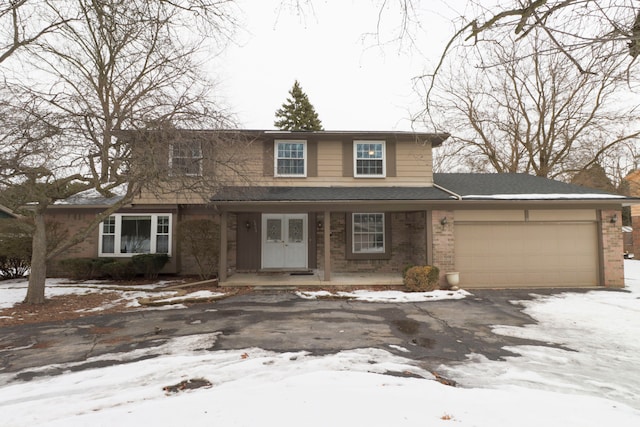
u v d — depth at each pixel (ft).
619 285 35.96
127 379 13.75
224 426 9.18
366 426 9.11
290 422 9.34
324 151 41.98
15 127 23.50
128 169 26.63
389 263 42.83
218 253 39.58
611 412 10.64
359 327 21.83
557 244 36.70
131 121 25.49
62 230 42.11
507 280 36.35
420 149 42.22
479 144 66.08
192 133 26.78
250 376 13.91
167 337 19.74
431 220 36.11
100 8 19.38
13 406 11.45
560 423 9.66
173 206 42.60
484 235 36.68
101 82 28.71
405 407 10.43
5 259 41.75
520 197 35.42
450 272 35.50
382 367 14.97
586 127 57.21
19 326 22.26
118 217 42.42
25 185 25.76
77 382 13.53
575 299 30.25
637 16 11.26
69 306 27.91
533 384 13.53
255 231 42.68
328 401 10.80
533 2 11.97
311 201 34.40
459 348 17.88
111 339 19.44
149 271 39.27
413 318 24.16
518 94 58.29
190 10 19.04
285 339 19.27
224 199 34.24
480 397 11.55
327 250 36.01
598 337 19.75
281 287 35.14
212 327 21.83
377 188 40.65
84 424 9.57
